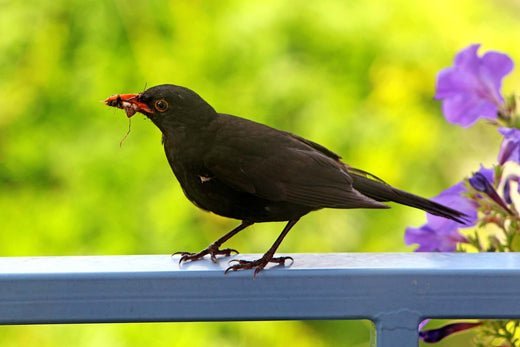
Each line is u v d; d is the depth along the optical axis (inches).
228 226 436.5
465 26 455.5
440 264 142.4
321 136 437.4
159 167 436.1
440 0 454.9
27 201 444.5
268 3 441.7
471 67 197.5
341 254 153.5
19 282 137.4
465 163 461.1
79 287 137.9
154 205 433.4
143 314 138.8
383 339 139.6
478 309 139.2
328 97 439.8
